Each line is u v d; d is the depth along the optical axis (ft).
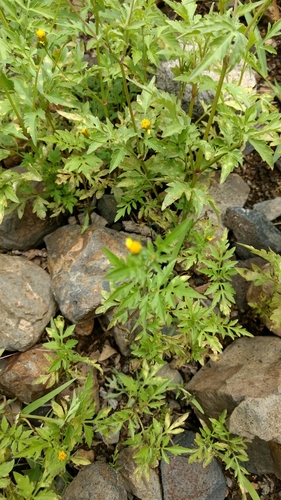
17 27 1.12
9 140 1.15
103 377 1.18
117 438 1.12
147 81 1.30
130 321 1.15
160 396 1.01
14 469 1.10
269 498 1.08
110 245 1.20
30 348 1.14
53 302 1.18
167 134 0.93
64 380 1.15
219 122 1.02
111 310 1.18
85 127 1.00
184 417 1.00
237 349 1.15
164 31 1.03
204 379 1.13
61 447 0.90
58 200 1.19
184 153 1.03
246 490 1.07
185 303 1.01
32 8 1.01
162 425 1.07
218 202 1.31
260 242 1.23
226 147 0.95
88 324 1.19
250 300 1.19
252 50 1.49
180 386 1.13
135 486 1.03
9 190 1.01
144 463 0.95
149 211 1.17
